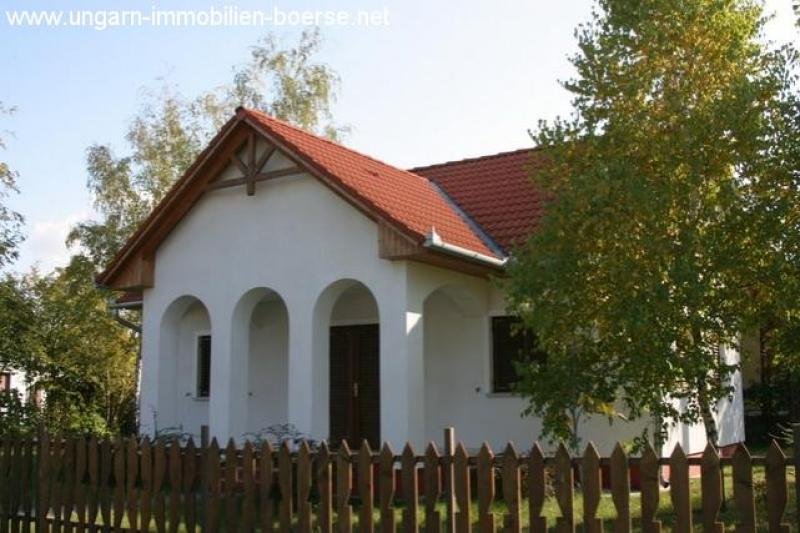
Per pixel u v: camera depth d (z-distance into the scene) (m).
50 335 19.91
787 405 22.12
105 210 30.38
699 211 9.73
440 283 13.93
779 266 9.25
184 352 18.98
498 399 14.84
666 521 9.62
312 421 13.77
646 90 10.36
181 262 15.89
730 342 10.02
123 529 8.41
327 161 14.41
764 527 9.14
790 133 9.51
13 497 9.41
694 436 15.16
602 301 9.73
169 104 31.02
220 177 15.46
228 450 7.93
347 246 13.82
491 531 6.60
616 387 9.94
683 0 10.18
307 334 14.05
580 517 8.66
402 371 12.98
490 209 16.25
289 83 31.91
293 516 8.16
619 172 9.48
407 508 6.97
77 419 19.31
